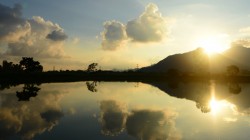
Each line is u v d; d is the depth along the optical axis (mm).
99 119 34250
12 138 24188
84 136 24891
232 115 38031
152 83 143875
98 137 24484
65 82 146750
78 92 80875
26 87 99438
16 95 68938
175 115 37625
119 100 58625
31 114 38688
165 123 31391
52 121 32938
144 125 30141
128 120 33469
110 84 132125
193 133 26234
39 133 26172
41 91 82625
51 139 23781
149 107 46406
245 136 25125
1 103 52188
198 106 48031
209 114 38719
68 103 52594
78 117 35875
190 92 80938
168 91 85125
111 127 29016
